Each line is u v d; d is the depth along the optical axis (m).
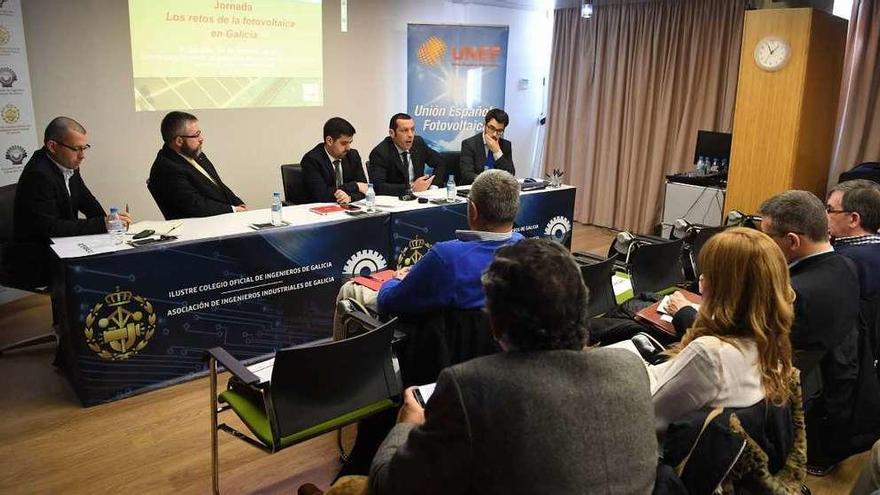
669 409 1.47
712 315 1.49
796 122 4.55
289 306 3.43
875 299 2.21
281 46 5.45
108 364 2.88
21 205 3.05
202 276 3.08
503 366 0.99
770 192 4.75
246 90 5.30
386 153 4.64
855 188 2.38
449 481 0.96
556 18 6.93
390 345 2.02
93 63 4.51
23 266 3.11
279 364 1.79
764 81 4.66
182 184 3.54
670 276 3.12
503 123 4.79
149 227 3.23
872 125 4.98
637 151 6.41
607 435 0.98
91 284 2.76
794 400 1.46
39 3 4.21
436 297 1.99
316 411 1.91
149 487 2.32
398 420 1.42
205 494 2.29
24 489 2.29
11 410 2.84
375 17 6.07
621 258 3.45
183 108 4.99
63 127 3.13
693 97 6.00
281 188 5.72
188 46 4.93
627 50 6.32
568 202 4.79
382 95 6.30
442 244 2.02
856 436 2.27
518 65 7.26
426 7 6.41
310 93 5.71
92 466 2.44
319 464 2.50
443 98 6.36
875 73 4.91
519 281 1.03
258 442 1.94
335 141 4.12
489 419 0.95
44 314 4.04
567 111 6.99
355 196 4.16
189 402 2.95
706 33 5.81
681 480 1.25
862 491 1.69
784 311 1.42
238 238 3.16
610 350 1.07
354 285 2.55
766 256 1.42
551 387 0.97
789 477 1.43
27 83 4.10
